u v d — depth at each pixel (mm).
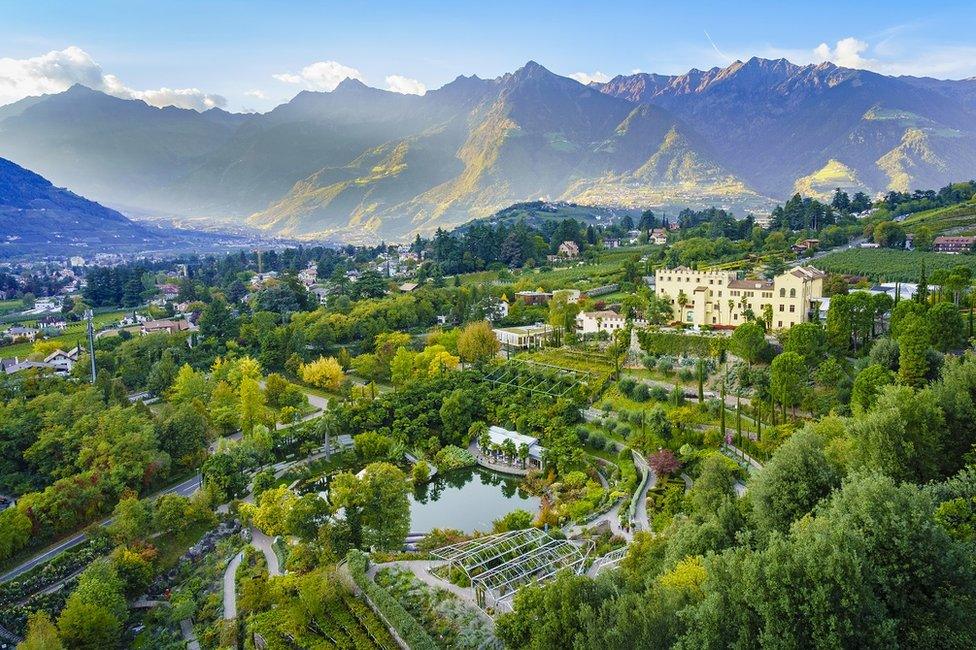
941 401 83438
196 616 96812
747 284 197000
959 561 50250
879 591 50250
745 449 134625
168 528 117688
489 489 145875
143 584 103938
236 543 116625
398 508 107375
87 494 122000
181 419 150500
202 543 117750
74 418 146125
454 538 112562
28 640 79875
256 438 154000
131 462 131500
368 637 83250
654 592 59562
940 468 77500
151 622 97312
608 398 174875
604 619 58344
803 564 50406
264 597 93875
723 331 189625
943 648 47188
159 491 139125
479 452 162750
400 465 156125
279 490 122500
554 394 180750
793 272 189000
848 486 59844
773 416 142625
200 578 106562
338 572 95125
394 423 170000
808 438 83562
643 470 136500
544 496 136125
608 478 140000
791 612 48719
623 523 114250
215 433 162000
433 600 87438
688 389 169875
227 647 87625
